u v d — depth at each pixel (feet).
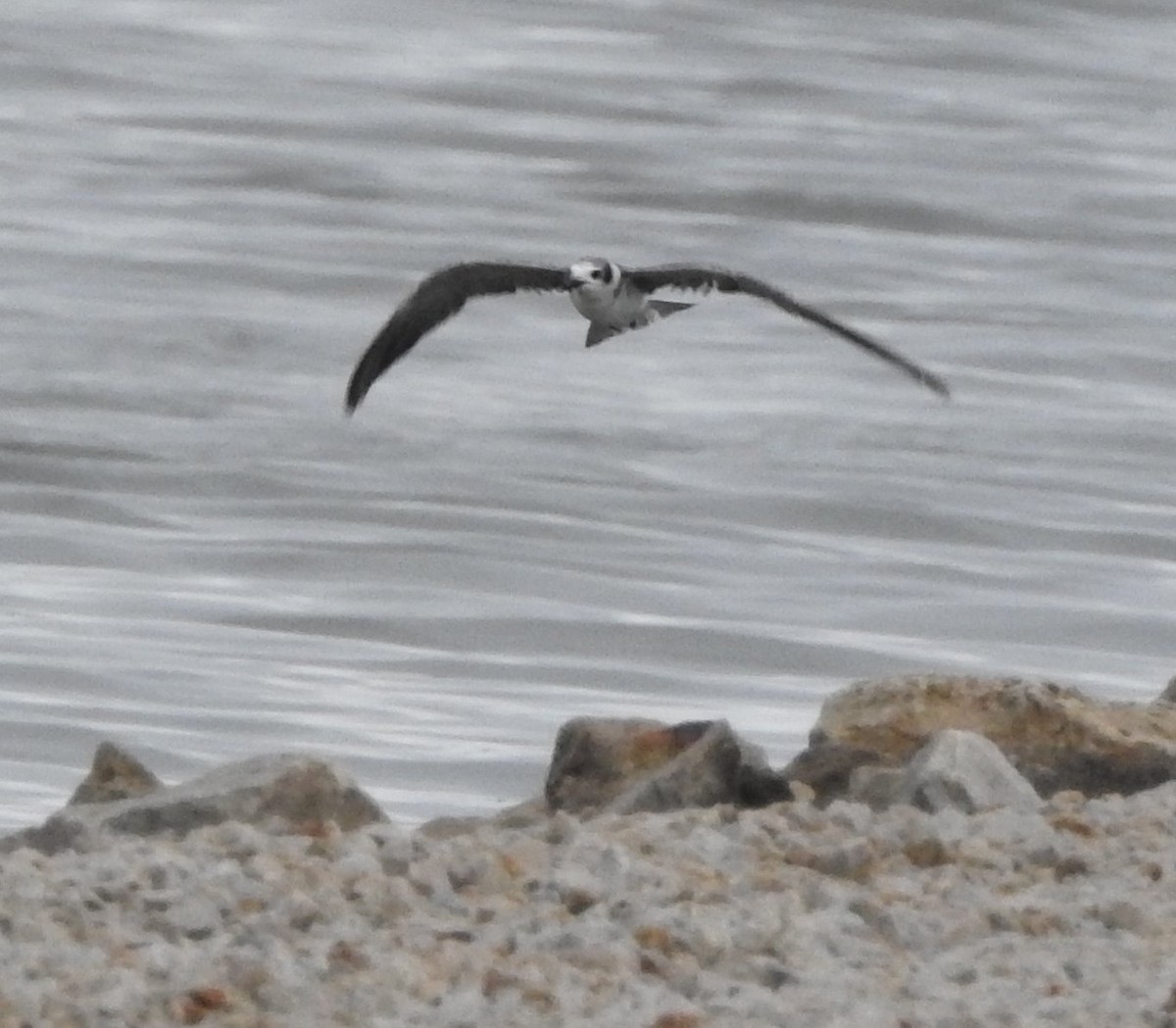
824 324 31.94
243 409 108.99
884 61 194.39
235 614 79.71
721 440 107.45
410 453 103.04
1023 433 110.32
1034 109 184.24
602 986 28.86
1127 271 145.18
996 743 42.32
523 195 158.30
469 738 67.62
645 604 83.10
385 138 168.35
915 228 154.51
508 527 92.89
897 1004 28.66
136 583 83.20
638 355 120.57
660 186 161.99
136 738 66.49
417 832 39.14
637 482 100.22
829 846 34.81
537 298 128.06
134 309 125.39
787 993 29.01
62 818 35.37
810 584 86.94
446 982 28.96
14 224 141.38
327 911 31.14
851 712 43.01
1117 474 104.88
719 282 33.35
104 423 105.29
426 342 120.88
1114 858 34.99
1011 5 206.49
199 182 155.74
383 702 70.95
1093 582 89.10
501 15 201.77
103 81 177.99
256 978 28.55
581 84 183.93
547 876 32.83
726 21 200.75
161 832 37.91
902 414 112.47
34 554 86.63
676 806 40.04
